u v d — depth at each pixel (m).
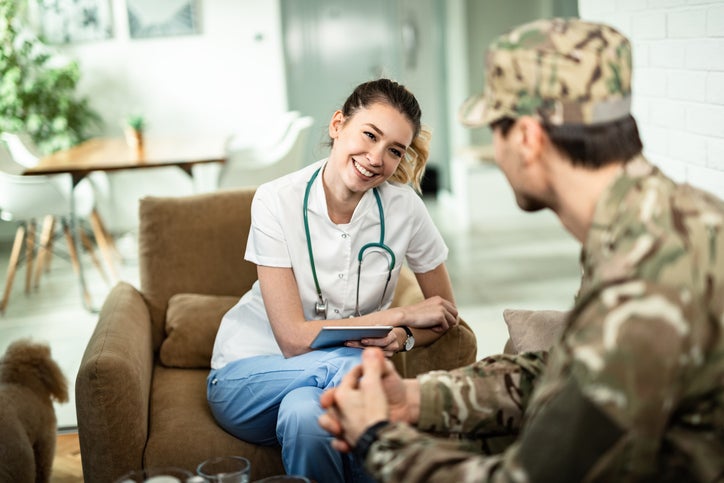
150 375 2.31
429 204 7.69
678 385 1.04
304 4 7.80
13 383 2.25
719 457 1.08
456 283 4.89
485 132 7.57
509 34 1.22
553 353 1.17
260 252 2.05
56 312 4.69
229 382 2.03
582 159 1.17
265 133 6.58
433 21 7.90
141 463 1.97
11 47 6.47
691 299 1.03
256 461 2.01
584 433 1.04
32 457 2.14
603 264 1.10
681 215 1.09
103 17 6.84
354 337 1.94
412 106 1.98
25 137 5.92
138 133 5.45
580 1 3.08
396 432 1.26
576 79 1.16
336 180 2.02
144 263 2.55
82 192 5.06
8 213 4.70
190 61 7.00
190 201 2.60
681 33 2.35
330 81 7.95
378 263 2.12
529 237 6.09
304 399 1.84
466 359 2.16
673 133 2.45
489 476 1.12
